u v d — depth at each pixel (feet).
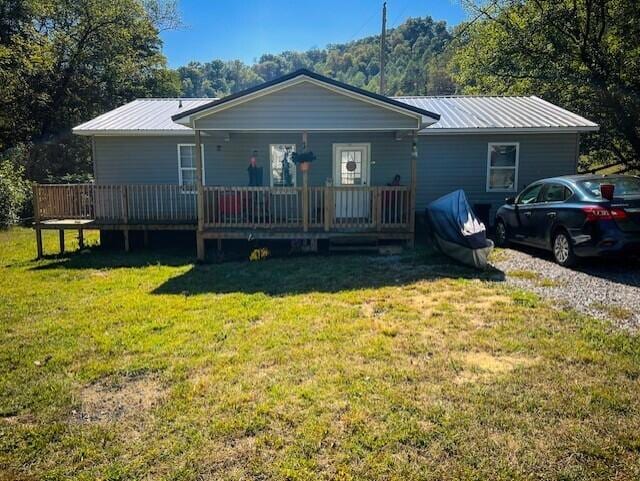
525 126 38.68
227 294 22.21
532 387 11.70
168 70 105.29
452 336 15.44
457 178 41.68
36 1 73.41
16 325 18.35
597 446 9.23
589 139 59.72
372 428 10.08
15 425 10.98
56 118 78.84
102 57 82.23
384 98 29.60
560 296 19.63
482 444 9.44
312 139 41.06
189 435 10.16
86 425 10.85
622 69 53.72
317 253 32.81
